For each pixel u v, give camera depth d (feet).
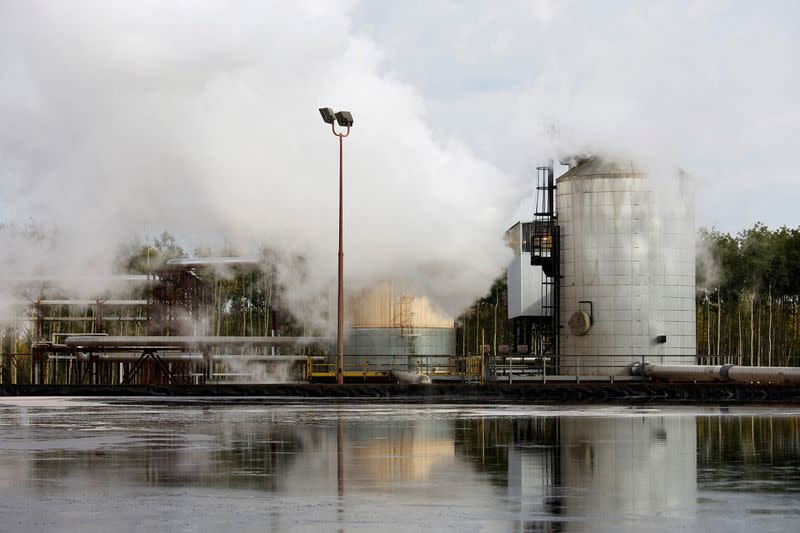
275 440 73.97
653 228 178.91
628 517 40.83
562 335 182.91
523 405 129.29
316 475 53.62
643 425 88.48
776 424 89.30
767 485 49.26
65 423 92.84
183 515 41.45
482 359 172.35
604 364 178.50
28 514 41.73
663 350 178.19
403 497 46.11
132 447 68.49
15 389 165.78
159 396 160.56
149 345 200.44
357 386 155.84
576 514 41.60
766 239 356.59
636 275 178.29
